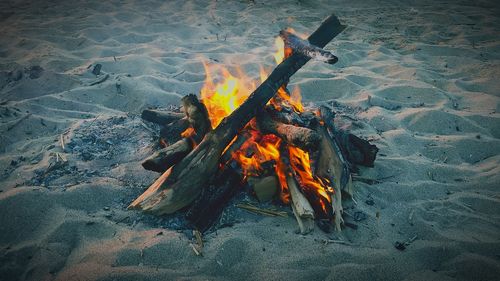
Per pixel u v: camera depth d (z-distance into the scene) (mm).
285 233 2502
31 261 2299
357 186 3031
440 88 5148
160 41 6680
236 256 2342
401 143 3848
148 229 2527
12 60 5488
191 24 7770
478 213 2873
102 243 2410
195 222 2553
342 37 7273
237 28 7656
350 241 2502
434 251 2439
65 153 3363
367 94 4934
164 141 3320
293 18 8336
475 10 8992
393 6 9625
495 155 3691
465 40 6926
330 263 2305
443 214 2838
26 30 6793
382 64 5914
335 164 2779
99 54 5895
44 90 4734
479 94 4887
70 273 2184
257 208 2682
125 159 3377
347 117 4293
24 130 3773
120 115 4258
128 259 2279
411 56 6324
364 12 9086
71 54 5883
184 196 2613
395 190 3051
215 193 2641
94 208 2723
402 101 4887
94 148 3502
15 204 2631
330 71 5672
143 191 2922
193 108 2740
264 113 2949
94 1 9117
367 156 3223
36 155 3328
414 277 2238
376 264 2309
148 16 8086
